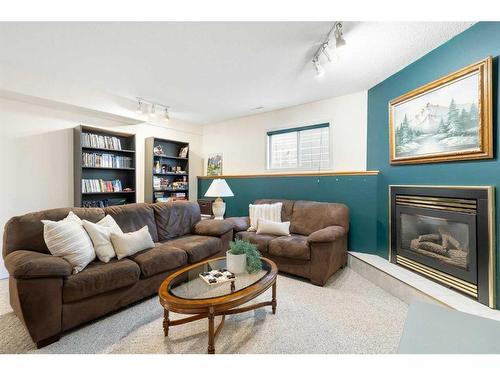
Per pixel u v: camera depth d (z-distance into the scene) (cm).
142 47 226
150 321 186
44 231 183
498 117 174
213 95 353
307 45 222
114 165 371
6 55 243
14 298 162
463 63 197
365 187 309
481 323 105
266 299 222
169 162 480
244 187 439
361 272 281
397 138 268
